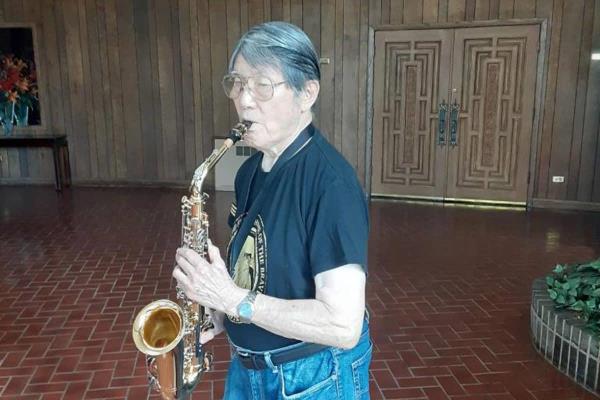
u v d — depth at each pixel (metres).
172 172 7.66
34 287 3.97
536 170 6.48
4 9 7.34
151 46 7.34
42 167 7.81
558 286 3.02
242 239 1.28
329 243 1.13
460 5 6.35
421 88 6.66
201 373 1.49
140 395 2.62
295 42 1.16
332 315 1.11
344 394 1.30
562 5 6.06
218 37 7.16
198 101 7.39
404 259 4.63
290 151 1.24
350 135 7.02
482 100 6.48
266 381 1.32
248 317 1.15
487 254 4.77
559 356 2.86
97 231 5.46
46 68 7.50
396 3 6.55
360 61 6.80
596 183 6.32
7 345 3.10
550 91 6.27
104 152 7.71
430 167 6.82
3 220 5.88
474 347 3.12
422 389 2.70
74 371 2.83
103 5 7.30
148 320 1.39
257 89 1.17
